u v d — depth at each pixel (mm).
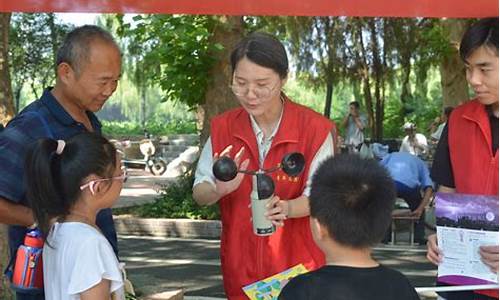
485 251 2691
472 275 2736
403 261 7957
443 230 2807
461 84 15500
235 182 2768
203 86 10383
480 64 2674
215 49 9867
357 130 14227
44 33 16797
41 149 2430
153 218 10250
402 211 8336
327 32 16250
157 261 8188
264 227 2689
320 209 2141
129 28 9758
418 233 8719
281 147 2834
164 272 7547
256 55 2654
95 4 3008
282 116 2859
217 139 2957
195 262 8117
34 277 2645
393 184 2203
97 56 2688
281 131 2838
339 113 23797
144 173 20031
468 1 2842
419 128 19906
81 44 2691
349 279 2080
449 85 15609
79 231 2379
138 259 8320
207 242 9445
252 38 2705
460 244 2768
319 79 17266
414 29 16062
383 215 2131
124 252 8773
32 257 2641
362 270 2107
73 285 2309
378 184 2148
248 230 2857
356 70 16938
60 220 2443
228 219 2914
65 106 2775
